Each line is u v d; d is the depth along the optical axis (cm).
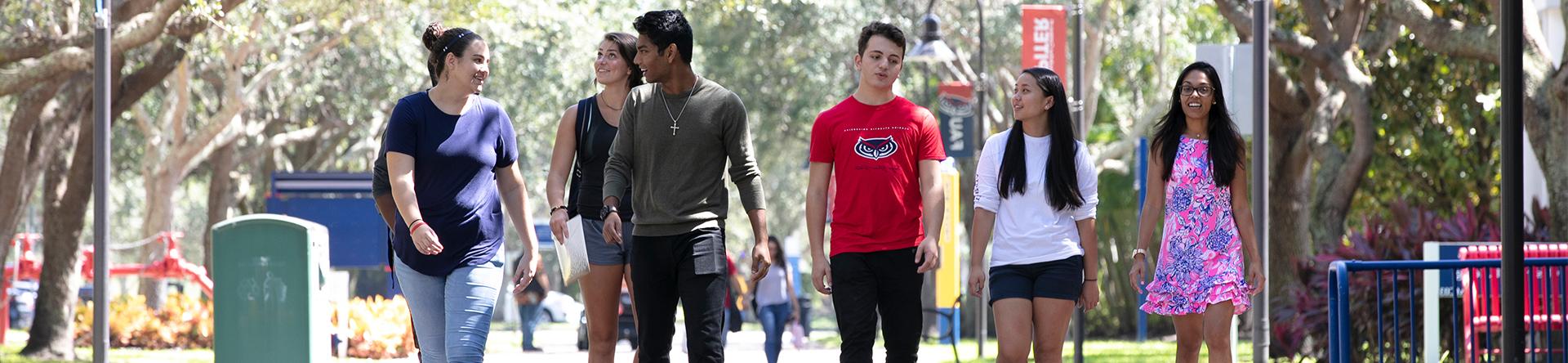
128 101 2848
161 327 3506
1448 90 3103
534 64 4881
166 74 2858
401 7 3575
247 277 1342
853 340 1091
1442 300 1966
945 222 3180
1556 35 2405
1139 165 2438
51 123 2866
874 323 1099
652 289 1091
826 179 1117
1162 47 4488
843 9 4819
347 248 4059
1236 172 1243
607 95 1206
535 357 3128
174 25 2448
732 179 1100
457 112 1072
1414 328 1405
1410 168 3247
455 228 1063
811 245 1119
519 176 1123
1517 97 1119
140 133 6119
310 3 3631
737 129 1085
